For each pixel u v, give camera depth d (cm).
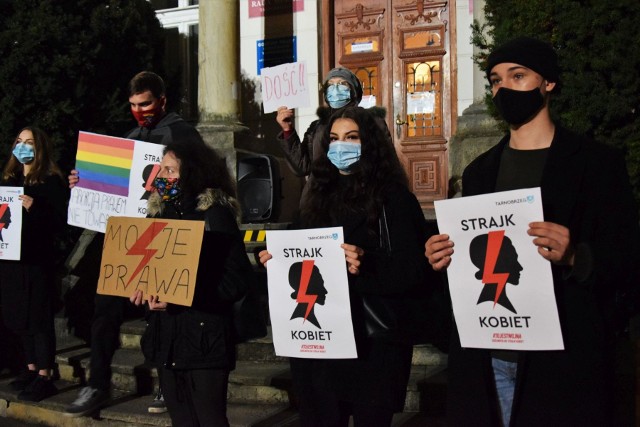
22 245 513
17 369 627
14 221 493
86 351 600
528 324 227
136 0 892
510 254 231
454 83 852
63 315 635
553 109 474
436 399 457
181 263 316
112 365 540
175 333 328
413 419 448
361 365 282
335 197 300
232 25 829
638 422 248
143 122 470
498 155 255
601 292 229
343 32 902
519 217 229
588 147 237
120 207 459
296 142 484
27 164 524
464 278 239
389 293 282
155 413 479
